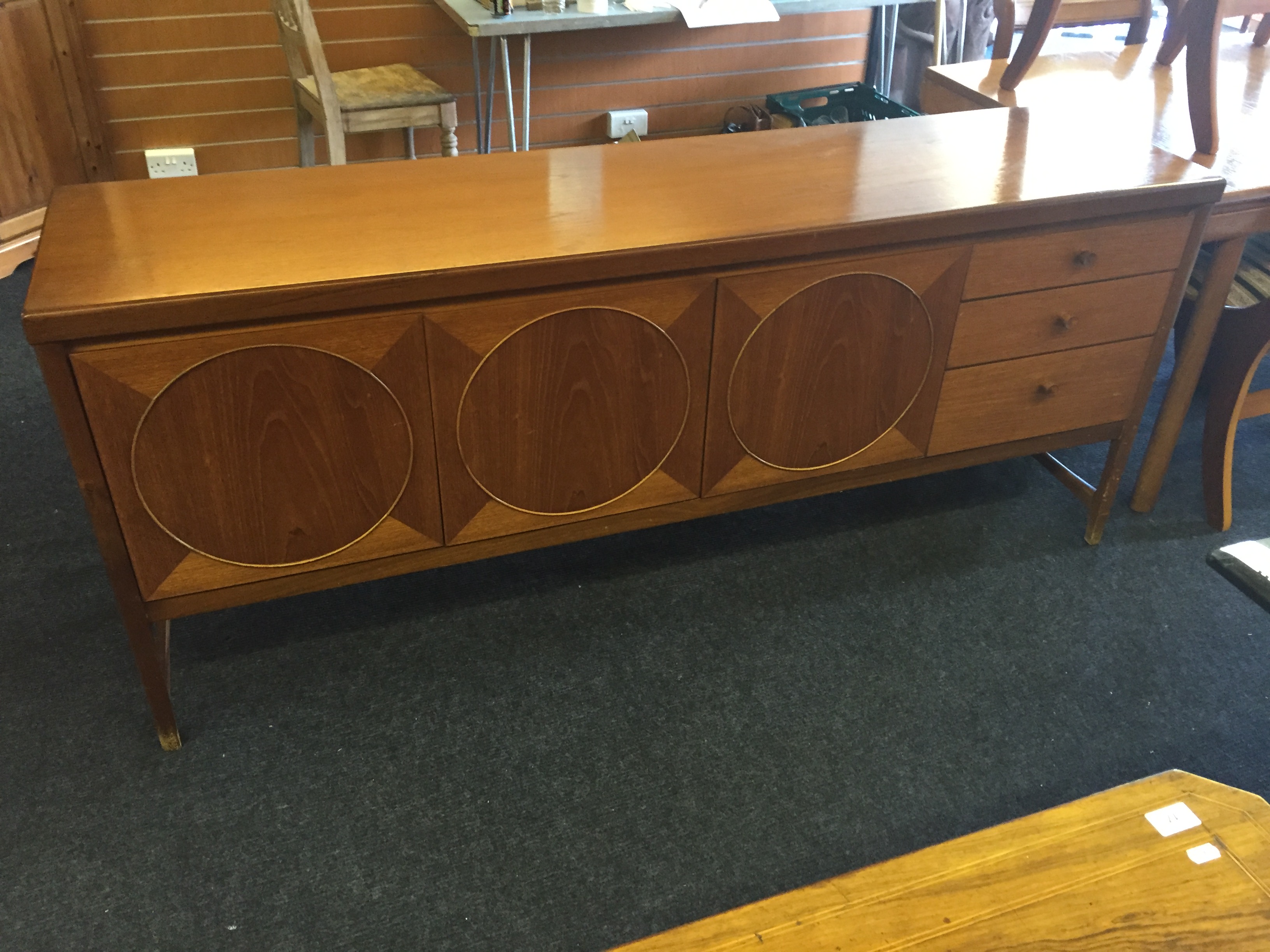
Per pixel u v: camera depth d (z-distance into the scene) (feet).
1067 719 5.41
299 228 4.71
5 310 9.02
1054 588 6.31
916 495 7.07
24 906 4.35
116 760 5.02
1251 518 6.98
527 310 4.57
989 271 5.36
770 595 6.17
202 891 4.44
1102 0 8.70
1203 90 6.36
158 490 4.35
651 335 4.87
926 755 5.18
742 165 5.70
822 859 4.66
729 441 5.39
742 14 9.99
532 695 5.44
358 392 4.48
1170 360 8.81
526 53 9.87
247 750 5.08
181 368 4.12
